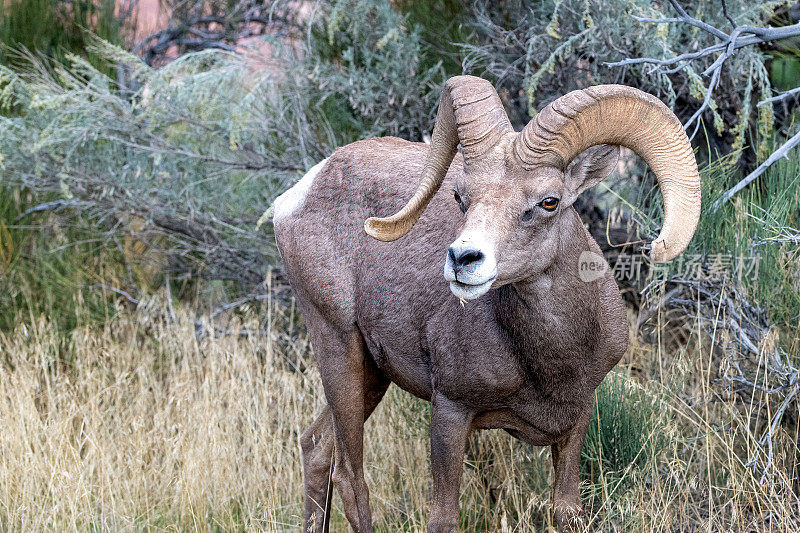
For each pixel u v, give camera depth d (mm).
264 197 18750
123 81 21484
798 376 12055
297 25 19750
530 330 9625
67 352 18672
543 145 8672
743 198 13859
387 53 16453
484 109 8977
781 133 15906
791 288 12938
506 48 16359
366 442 14586
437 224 10859
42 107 18828
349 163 11961
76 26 21609
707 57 14875
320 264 12000
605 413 12797
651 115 8734
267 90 18031
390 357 11500
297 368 15992
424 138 17047
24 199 20547
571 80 15852
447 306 10359
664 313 14727
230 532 13461
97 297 19719
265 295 18453
